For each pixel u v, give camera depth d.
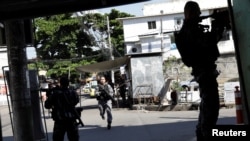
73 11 5.01
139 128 15.23
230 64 39.44
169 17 49.88
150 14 53.78
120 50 56.59
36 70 10.34
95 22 51.22
